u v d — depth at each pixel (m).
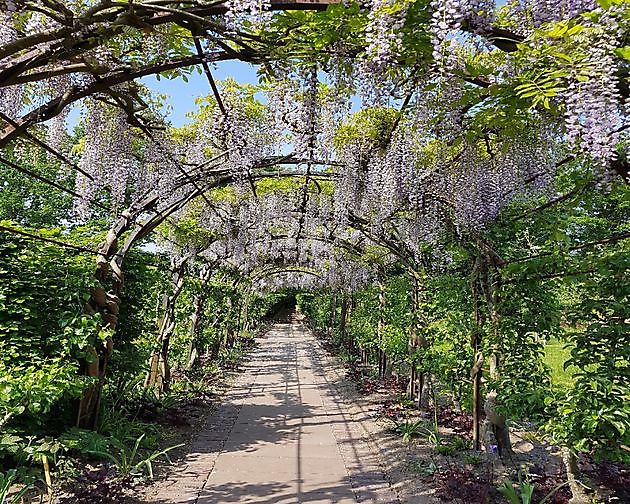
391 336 7.84
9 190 13.39
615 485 3.36
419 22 2.32
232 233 8.93
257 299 22.69
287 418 6.87
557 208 4.04
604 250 3.77
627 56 2.04
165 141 4.88
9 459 3.95
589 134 2.22
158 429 5.71
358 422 6.66
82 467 4.22
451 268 5.85
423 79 2.82
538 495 3.56
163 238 7.69
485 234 4.55
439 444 5.11
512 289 4.35
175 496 3.91
